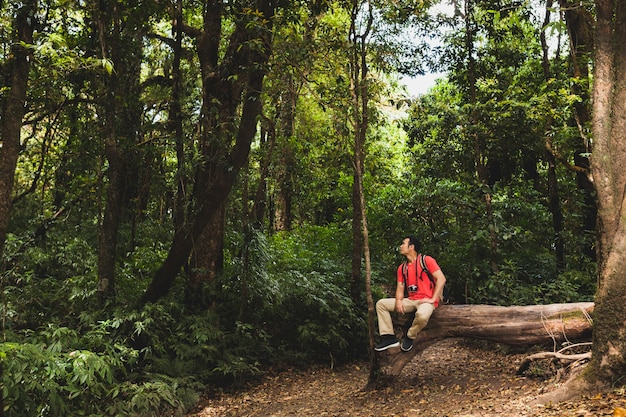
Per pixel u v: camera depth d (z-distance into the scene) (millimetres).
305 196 19484
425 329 6828
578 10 10539
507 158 13992
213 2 9500
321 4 8086
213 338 8031
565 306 6398
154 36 10516
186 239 8352
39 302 8555
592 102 5348
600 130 5230
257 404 7145
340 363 9242
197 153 8664
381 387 6816
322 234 16172
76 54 7668
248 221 9422
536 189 15266
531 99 10773
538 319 6383
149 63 12859
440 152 13383
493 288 9773
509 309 6570
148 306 7676
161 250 10969
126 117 10055
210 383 7836
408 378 7062
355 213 10180
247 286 9297
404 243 6891
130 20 9320
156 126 10484
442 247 12273
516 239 11383
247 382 8070
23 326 8344
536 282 11125
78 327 7531
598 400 4684
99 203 8383
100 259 8055
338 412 6297
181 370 7422
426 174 13898
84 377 5469
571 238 11398
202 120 9102
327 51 7457
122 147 9539
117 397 6305
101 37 7879
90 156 11023
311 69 7621
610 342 4918
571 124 12008
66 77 8766
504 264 11047
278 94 8156
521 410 4969
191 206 9117
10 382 5066
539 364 6633
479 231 10609
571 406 4719
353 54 7500
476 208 11875
